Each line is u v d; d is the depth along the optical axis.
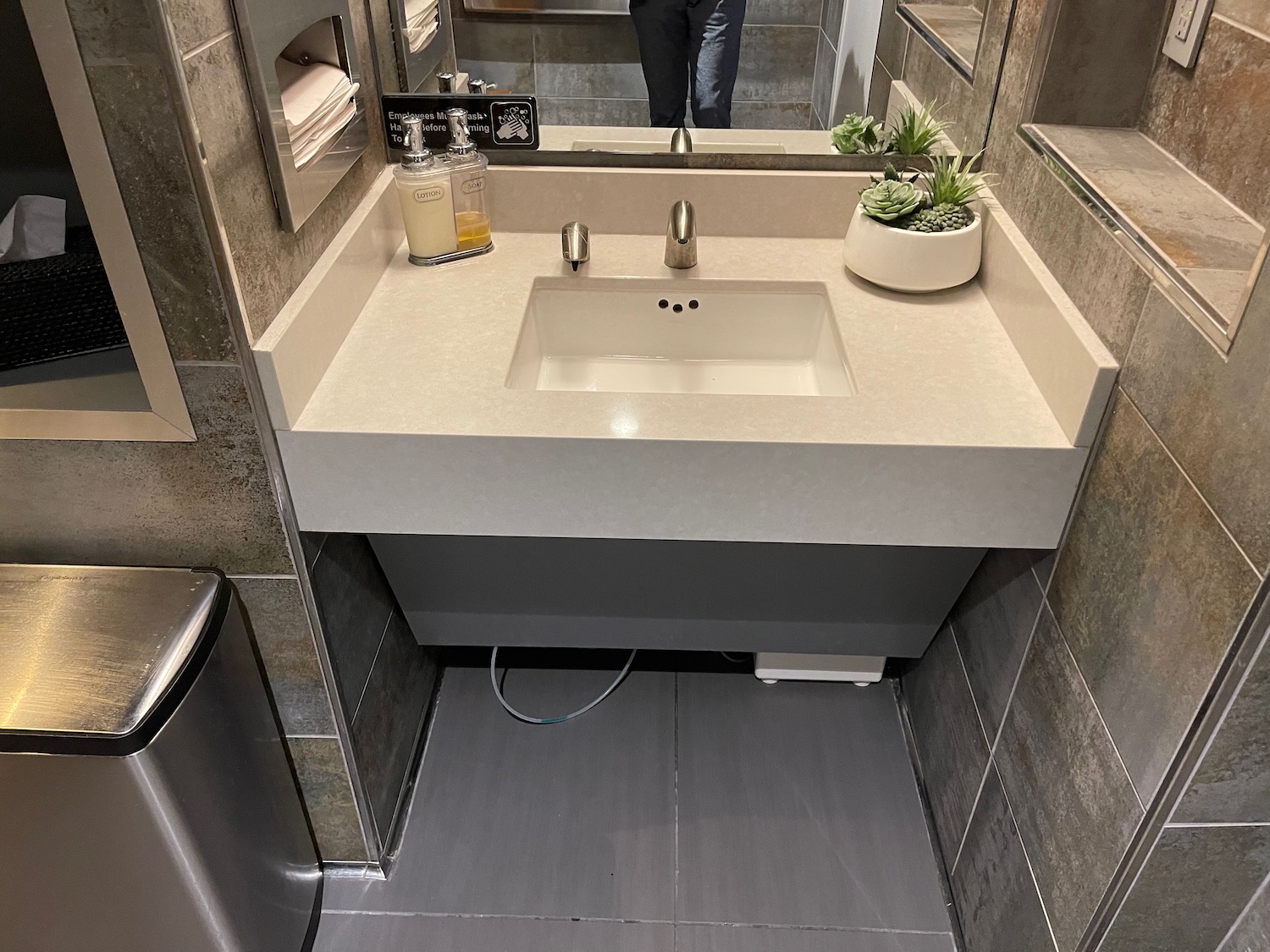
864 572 1.53
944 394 1.23
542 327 1.54
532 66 1.50
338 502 1.21
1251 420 0.82
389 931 1.55
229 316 1.04
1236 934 1.10
